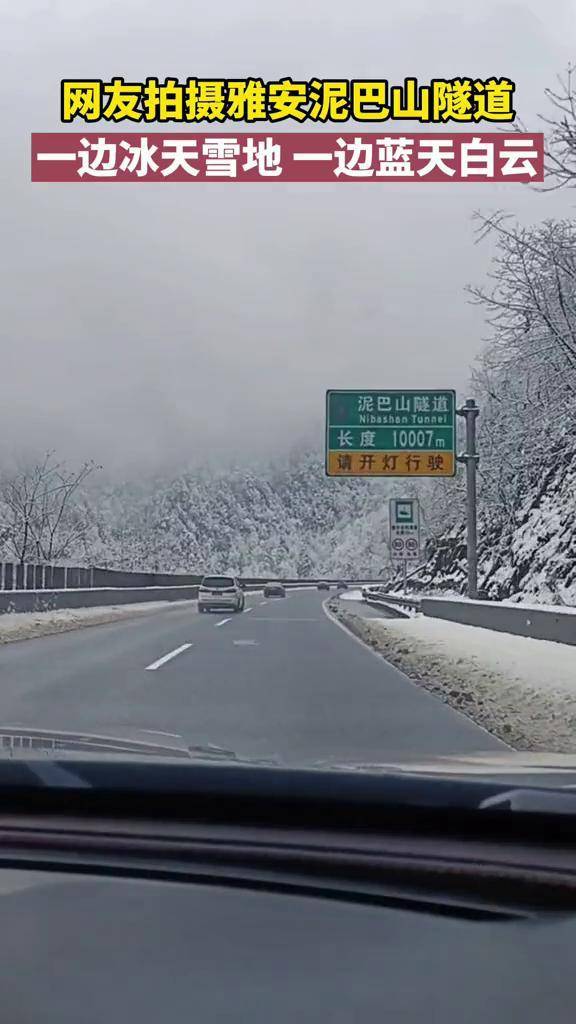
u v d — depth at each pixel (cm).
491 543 4631
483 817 242
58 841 241
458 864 228
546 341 1878
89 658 1714
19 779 260
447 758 313
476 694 1173
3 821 258
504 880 217
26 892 209
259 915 199
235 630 2666
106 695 1165
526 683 1191
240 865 226
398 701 1128
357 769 266
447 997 167
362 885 215
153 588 5047
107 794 257
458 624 2708
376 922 197
